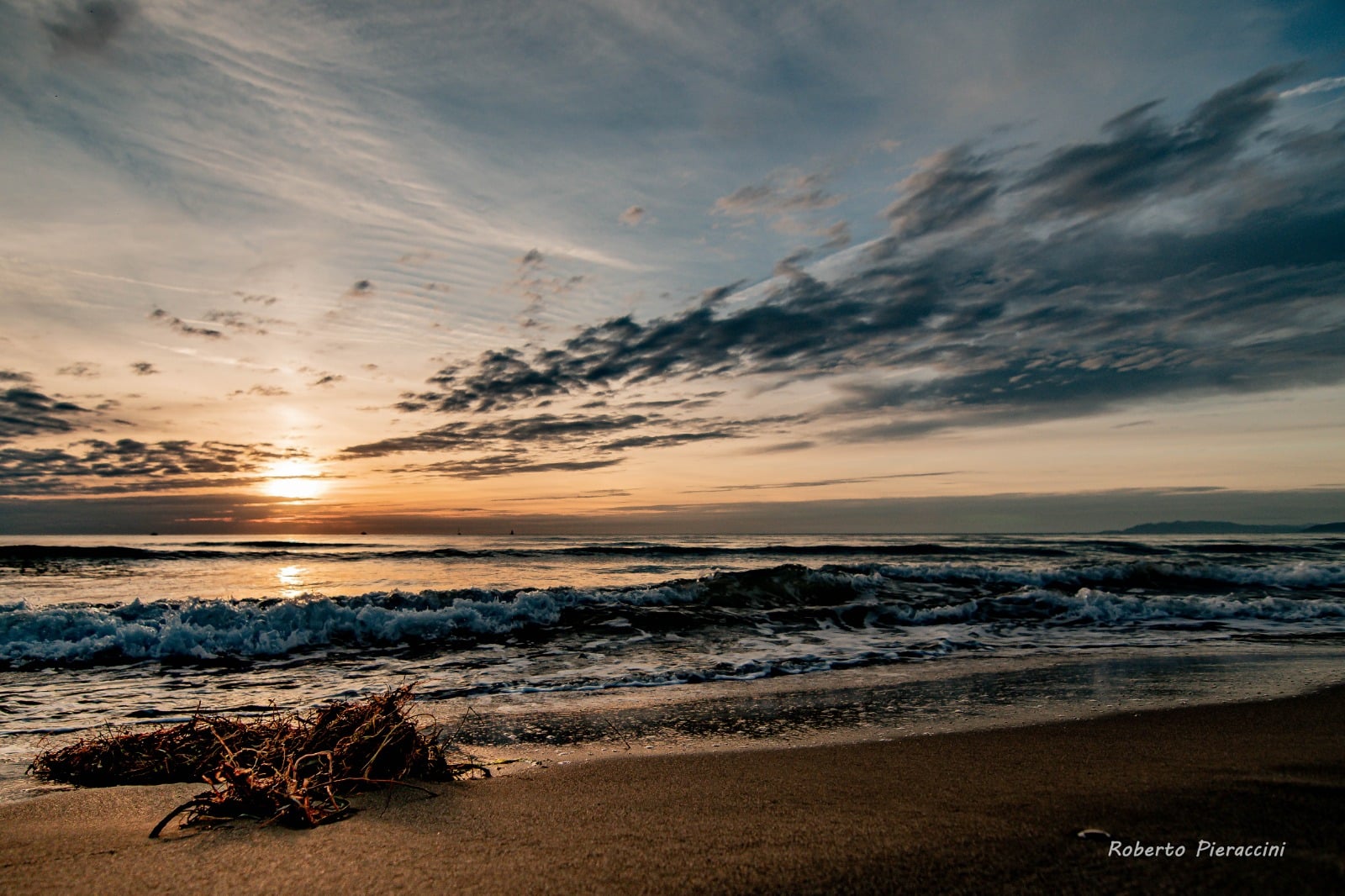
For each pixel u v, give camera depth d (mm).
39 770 4047
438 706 6117
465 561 24141
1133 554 28438
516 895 2109
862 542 42625
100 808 3271
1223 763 3619
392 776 3658
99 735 4723
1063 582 14938
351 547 30594
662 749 4648
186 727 4250
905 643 9453
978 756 4094
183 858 2469
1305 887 1961
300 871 2336
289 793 3004
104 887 2213
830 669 7816
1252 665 7594
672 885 2154
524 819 2955
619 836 2672
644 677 7410
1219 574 15648
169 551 23703
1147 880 2057
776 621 10891
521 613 10484
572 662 8234
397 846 2588
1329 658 8039
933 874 2174
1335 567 17578
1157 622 11188
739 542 41562
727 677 7434
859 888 2084
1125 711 5410
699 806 3125
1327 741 4207
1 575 17094
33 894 2148
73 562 20812
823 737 4922
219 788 3213
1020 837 2482
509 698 6473
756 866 2299
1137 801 2898
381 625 9469
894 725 5234
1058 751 4160
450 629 9773
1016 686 6668
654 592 12109
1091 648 8984
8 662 7695
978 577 14836
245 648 8578
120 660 7992
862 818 2822
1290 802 2814
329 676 7496
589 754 4512
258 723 4301
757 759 4270
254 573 18750
